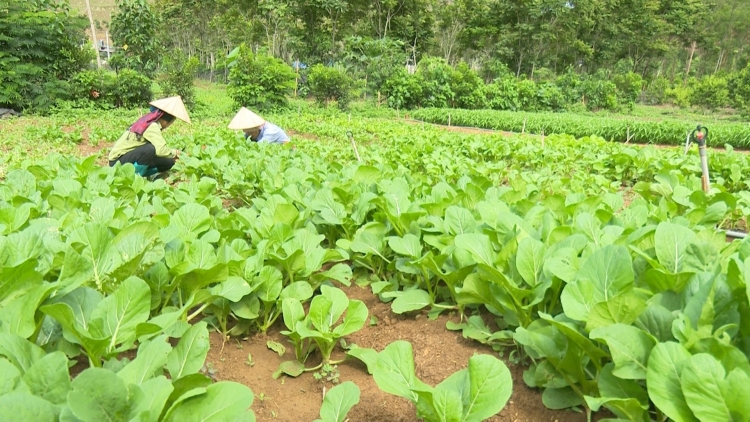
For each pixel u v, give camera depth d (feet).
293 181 18.94
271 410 8.26
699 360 5.16
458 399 5.76
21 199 13.60
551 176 26.96
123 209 13.03
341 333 8.73
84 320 7.42
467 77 129.49
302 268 10.84
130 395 5.11
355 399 6.71
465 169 27.35
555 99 139.54
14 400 4.62
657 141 74.64
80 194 15.72
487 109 126.00
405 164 30.83
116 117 72.84
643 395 6.26
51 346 7.57
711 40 240.32
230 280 9.50
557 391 7.82
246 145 34.68
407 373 6.77
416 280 12.37
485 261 9.37
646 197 19.36
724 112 158.40
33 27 77.25
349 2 152.76
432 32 184.96
